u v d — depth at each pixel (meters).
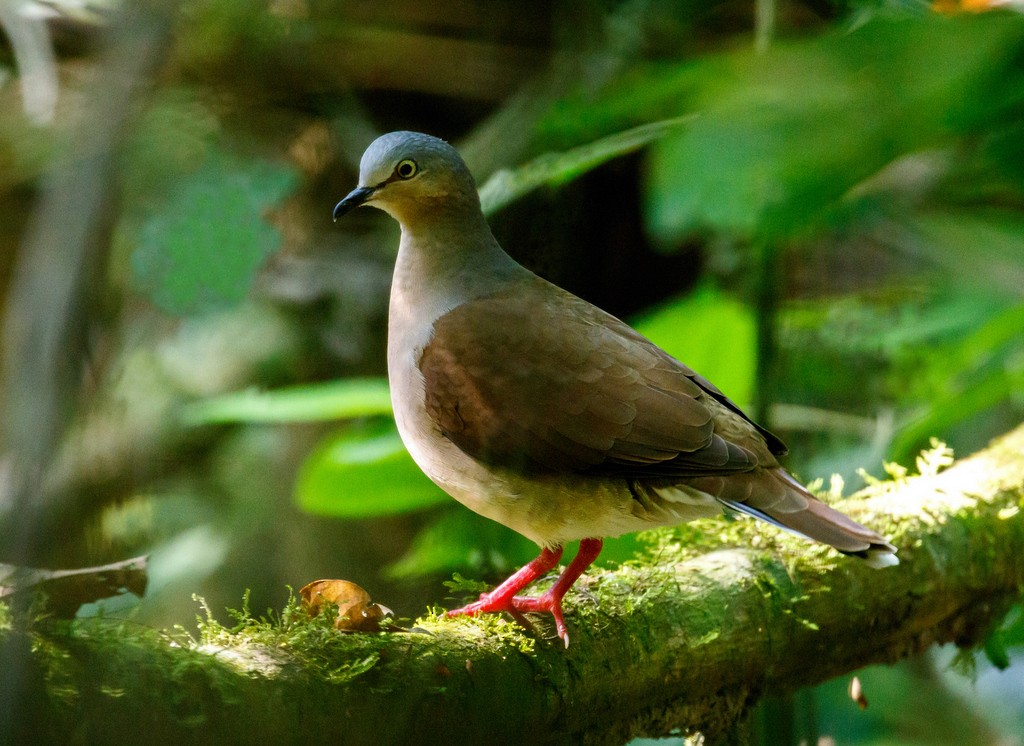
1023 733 12.62
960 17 3.15
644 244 10.45
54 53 7.25
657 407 6.96
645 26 9.04
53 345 2.53
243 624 5.55
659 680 6.84
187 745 4.64
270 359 11.94
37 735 4.03
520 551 9.79
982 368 9.54
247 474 12.58
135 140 3.96
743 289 10.26
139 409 11.52
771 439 7.42
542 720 6.30
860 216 6.14
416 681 5.61
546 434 6.97
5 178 6.18
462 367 7.12
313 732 5.10
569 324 7.27
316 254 11.56
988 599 8.79
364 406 8.77
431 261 7.59
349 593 5.64
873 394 11.61
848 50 2.96
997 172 3.54
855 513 8.34
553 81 9.30
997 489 8.95
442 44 9.82
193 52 5.22
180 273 5.16
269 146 9.16
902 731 12.55
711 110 3.02
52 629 4.34
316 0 8.77
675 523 7.18
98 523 8.23
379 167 7.47
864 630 7.92
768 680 7.50
